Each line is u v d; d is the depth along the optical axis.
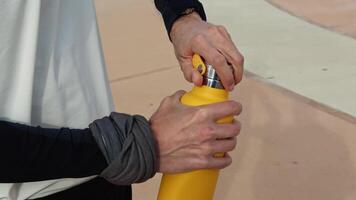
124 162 1.23
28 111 1.30
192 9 1.59
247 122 4.36
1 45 1.22
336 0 7.11
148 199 3.54
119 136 1.24
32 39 1.26
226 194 3.58
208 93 1.37
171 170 1.29
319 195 3.56
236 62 1.40
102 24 6.54
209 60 1.40
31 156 1.16
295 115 4.46
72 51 1.39
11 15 1.21
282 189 3.62
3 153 1.14
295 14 6.70
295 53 5.68
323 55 5.63
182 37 1.52
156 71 5.33
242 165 3.85
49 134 1.20
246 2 7.15
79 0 1.41
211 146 1.27
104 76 1.54
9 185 1.31
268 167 3.83
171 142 1.27
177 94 1.40
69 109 1.40
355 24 6.41
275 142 4.10
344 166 3.83
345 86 4.96
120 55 5.71
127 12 6.92
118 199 1.60
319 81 5.06
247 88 4.90
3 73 1.25
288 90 4.88
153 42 6.03
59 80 1.37
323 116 4.44
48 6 1.30
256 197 3.55
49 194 1.40
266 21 6.54
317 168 3.81
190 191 1.41
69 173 1.21
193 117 1.27
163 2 1.63
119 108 4.62
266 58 5.57
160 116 1.31
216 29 1.47
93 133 1.23
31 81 1.29
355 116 4.45
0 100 1.27
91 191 1.50
